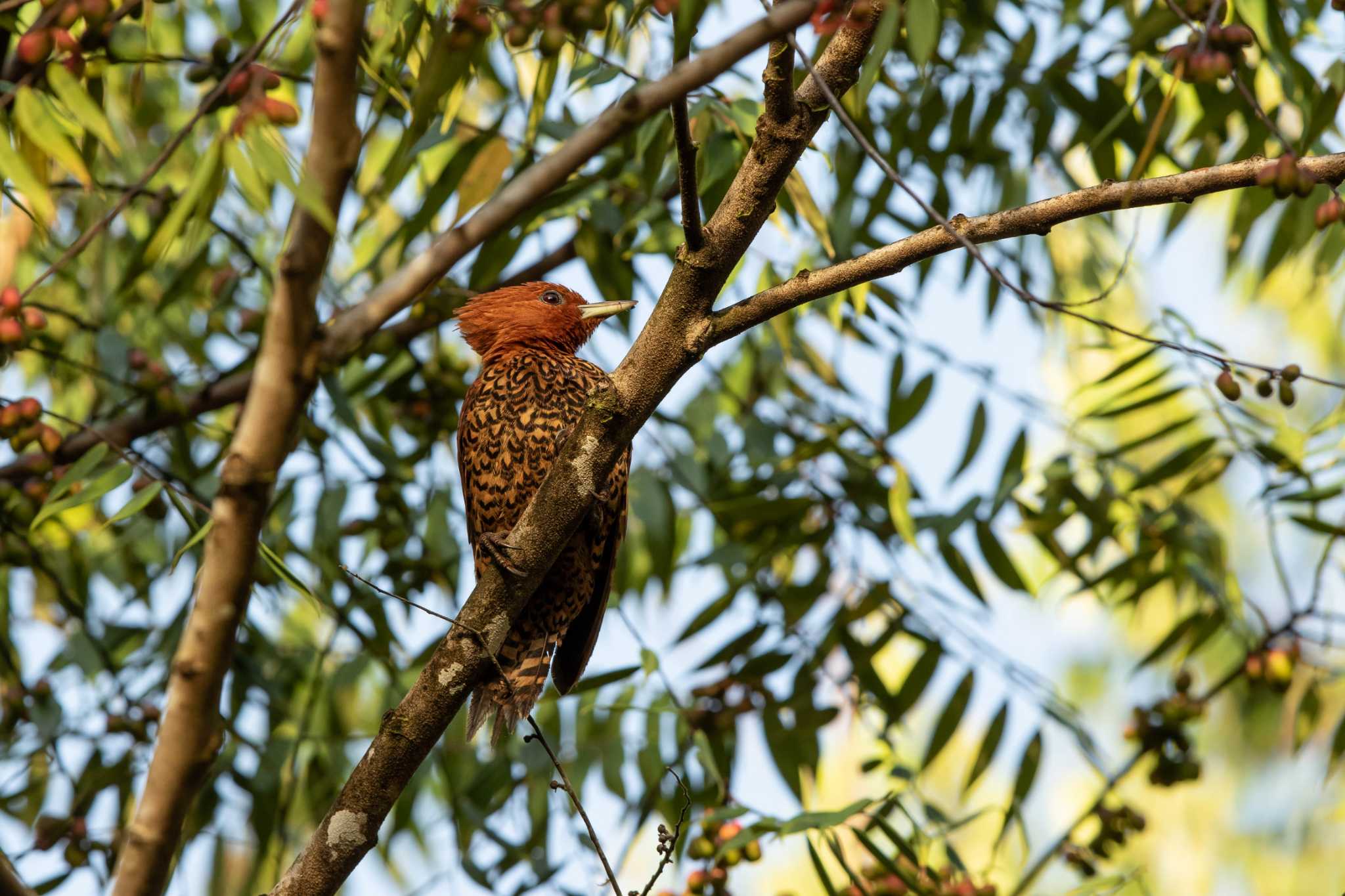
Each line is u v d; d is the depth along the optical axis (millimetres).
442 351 11523
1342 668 9984
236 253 11805
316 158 4711
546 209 9742
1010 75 10664
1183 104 11234
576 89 8891
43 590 11078
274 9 9688
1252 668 9734
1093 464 10469
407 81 9484
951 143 10922
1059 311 5285
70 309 11945
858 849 9742
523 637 9055
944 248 6109
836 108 4980
